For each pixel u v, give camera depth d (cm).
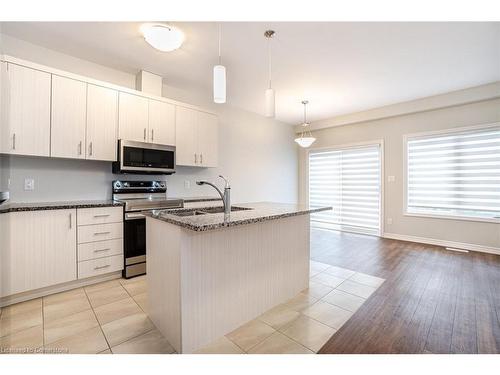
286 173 609
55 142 252
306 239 262
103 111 285
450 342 173
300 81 360
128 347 167
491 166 386
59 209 240
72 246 249
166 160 335
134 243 291
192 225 142
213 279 176
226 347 170
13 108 227
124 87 307
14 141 227
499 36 249
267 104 239
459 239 414
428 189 447
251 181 521
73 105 263
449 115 418
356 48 272
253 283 205
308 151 624
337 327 193
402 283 275
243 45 265
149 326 191
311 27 234
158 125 332
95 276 269
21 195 259
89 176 305
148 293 203
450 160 423
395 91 401
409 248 416
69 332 183
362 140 527
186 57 292
